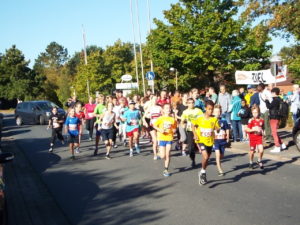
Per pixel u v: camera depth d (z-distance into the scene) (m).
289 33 14.81
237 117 14.27
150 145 15.33
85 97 56.25
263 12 14.58
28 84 67.31
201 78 36.66
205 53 32.41
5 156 5.57
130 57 66.06
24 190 8.73
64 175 10.22
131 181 9.05
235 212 6.36
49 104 29.94
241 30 33.59
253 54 34.41
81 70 58.38
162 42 34.72
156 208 6.82
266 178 8.69
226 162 10.87
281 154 11.45
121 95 17.80
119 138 17.50
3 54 69.19
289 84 48.88
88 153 14.03
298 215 6.07
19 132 24.14
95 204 7.31
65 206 7.28
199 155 12.41
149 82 24.22
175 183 8.62
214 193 7.61
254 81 18.77
